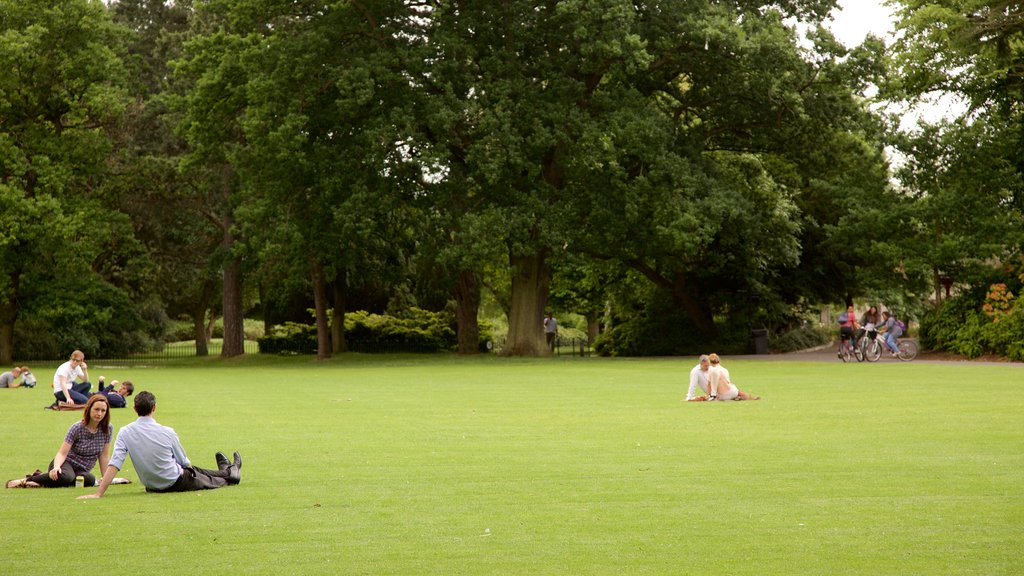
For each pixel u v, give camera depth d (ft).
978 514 30.37
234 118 148.05
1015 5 123.65
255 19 145.07
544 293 152.15
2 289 149.59
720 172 147.13
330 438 51.11
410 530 29.09
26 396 84.07
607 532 28.55
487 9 138.10
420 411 66.08
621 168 131.95
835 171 160.66
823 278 174.91
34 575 24.53
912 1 134.21
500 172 128.06
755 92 138.10
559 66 139.03
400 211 153.99
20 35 146.82
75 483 38.65
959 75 140.46
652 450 45.19
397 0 140.56
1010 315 124.98
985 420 56.03
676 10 135.33
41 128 155.63
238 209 140.97
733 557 25.61
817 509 31.35
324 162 136.36
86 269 154.20
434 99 132.87
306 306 216.54
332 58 138.10
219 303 240.73
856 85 137.39
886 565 24.72
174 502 34.17
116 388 76.84
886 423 54.95
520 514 31.17
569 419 59.67
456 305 201.16
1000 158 139.95
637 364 128.47
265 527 29.78
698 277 169.68
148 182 171.94
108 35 159.63
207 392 86.89
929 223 140.46
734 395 71.31
